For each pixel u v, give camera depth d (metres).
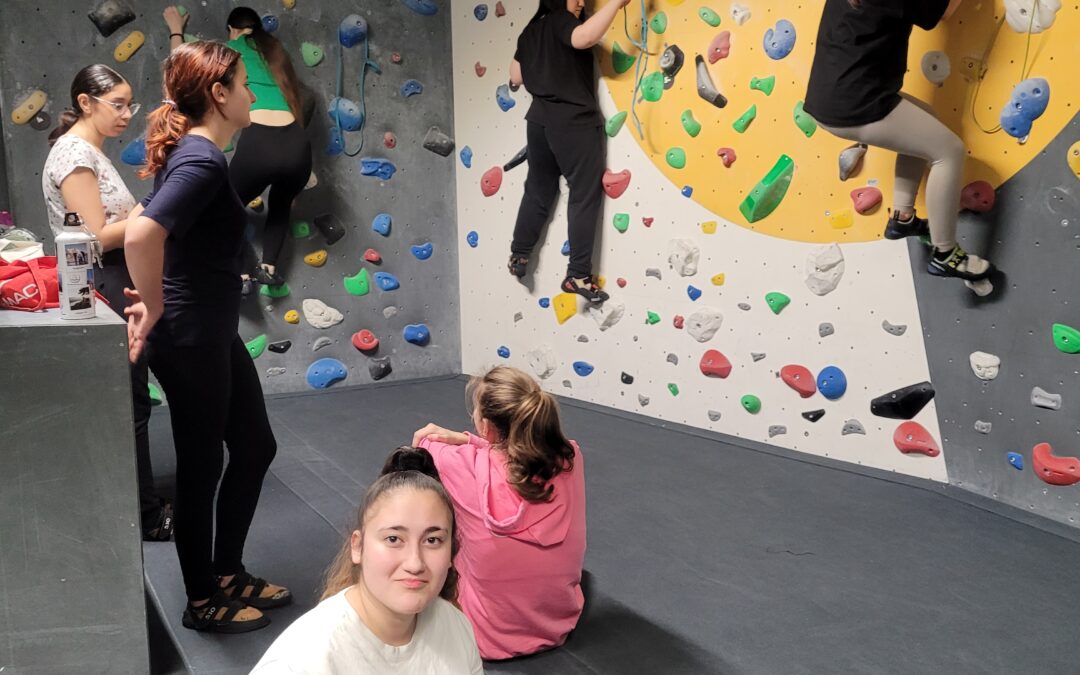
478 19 5.12
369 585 1.24
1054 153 2.84
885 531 2.97
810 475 3.55
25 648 1.89
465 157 5.41
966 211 3.10
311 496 3.39
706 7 3.89
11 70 4.36
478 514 2.15
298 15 4.95
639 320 4.46
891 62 2.86
